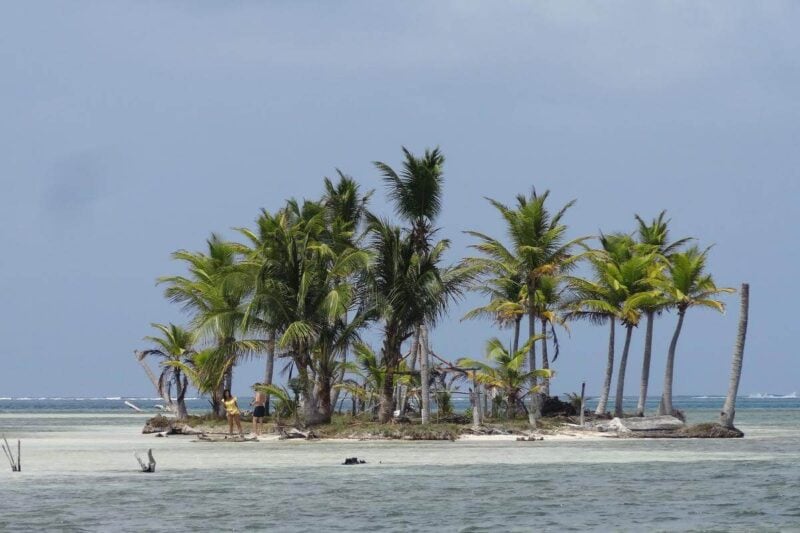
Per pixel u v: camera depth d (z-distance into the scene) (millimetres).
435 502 85375
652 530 72125
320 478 102625
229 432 173000
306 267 166250
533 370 185125
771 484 98875
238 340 174375
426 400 170625
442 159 167375
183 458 126250
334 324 167375
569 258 195000
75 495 89000
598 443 157750
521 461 122000
